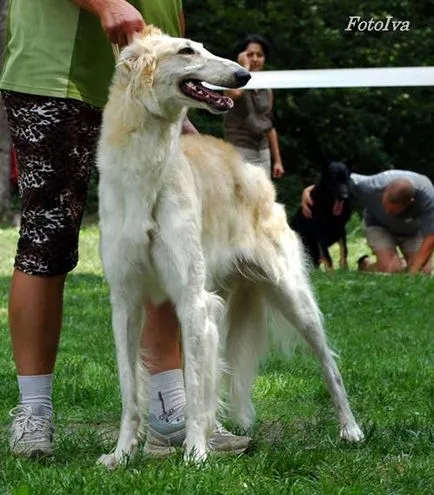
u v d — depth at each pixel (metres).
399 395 5.92
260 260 4.82
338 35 22.59
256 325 5.01
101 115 4.49
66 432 4.94
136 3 4.59
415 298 10.73
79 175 4.43
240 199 4.77
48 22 4.37
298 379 6.31
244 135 11.69
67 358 6.94
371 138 22.62
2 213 18.72
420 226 12.78
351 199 14.28
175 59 4.12
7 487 3.78
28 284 4.43
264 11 23.58
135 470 3.88
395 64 22.47
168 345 4.64
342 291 11.09
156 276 4.29
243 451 4.46
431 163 22.78
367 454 4.31
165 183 4.16
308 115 22.42
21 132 4.39
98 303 9.95
